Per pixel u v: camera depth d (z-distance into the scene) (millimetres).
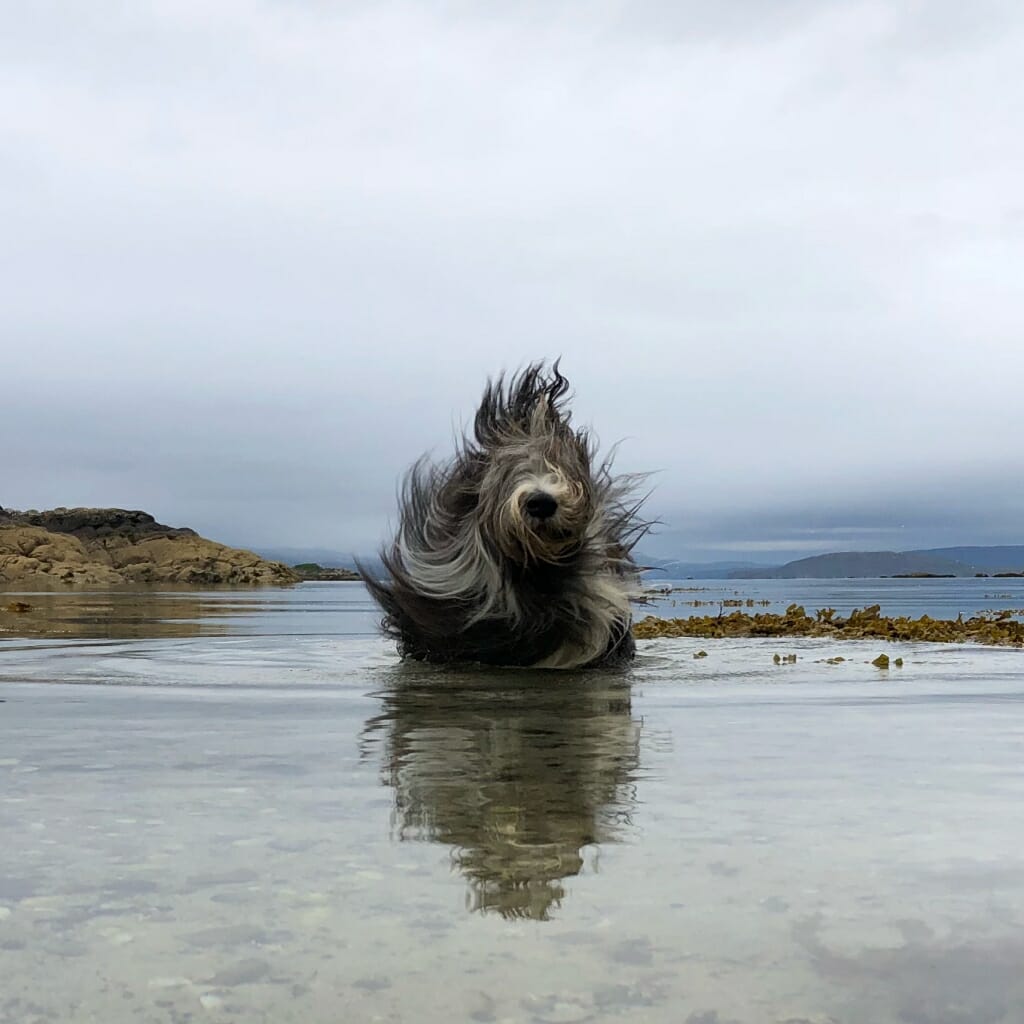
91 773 675
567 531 1528
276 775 670
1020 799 594
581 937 371
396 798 599
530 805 581
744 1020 308
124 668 1463
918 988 330
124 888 427
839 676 1400
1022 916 395
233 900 412
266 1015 312
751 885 430
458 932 376
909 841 501
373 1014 312
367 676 1395
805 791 618
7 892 422
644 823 538
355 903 407
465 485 1684
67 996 325
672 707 1059
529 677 1416
